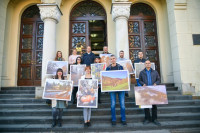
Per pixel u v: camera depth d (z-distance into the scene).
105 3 7.78
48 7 6.26
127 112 4.62
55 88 3.89
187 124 4.00
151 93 3.85
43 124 4.18
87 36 7.75
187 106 5.01
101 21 9.81
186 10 6.57
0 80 6.52
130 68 5.15
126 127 3.84
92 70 5.00
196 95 5.91
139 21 7.96
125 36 6.24
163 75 7.36
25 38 7.85
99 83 4.86
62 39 7.48
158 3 7.93
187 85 5.96
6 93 6.27
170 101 5.23
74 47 7.64
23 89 6.57
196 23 6.50
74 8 8.00
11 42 7.55
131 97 5.51
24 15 8.02
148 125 3.92
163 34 7.66
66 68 5.34
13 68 7.39
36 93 5.68
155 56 7.77
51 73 5.25
